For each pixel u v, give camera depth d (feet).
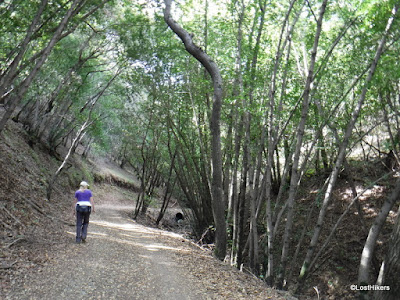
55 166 70.38
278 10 32.37
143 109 55.36
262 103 30.58
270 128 27.84
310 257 24.63
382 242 37.96
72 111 73.26
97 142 99.60
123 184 113.50
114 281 18.31
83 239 26.73
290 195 25.44
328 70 29.68
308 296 37.19
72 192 67.56
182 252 30.96
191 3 38.91
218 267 27.22
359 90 28.91
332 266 39.47
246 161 37.09
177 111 46.62
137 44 46.19
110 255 24.11
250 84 30.78
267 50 38.11
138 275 20.24
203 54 29.50
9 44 34.83
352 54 27.96
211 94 42.29
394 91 26.27
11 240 21.09
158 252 28.81
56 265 19.11
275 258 44.83
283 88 29.50
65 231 30.40
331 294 36.65
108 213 58.44
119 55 51.75
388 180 44.32
